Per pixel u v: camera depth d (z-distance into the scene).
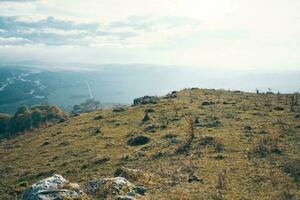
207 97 66.94
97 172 35.00
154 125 49.69
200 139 38.88
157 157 35.75
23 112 116.19
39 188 23.70
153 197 22.92
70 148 48.09
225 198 22.59
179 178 27.09
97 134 52.19
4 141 75.38
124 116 61.09
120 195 23.06
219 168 28.91
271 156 30.98
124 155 38.62
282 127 40.88
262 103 57.44
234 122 45.56
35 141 60.28
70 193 23.27
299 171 26.83
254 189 24.05
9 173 43.94
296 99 56.53
